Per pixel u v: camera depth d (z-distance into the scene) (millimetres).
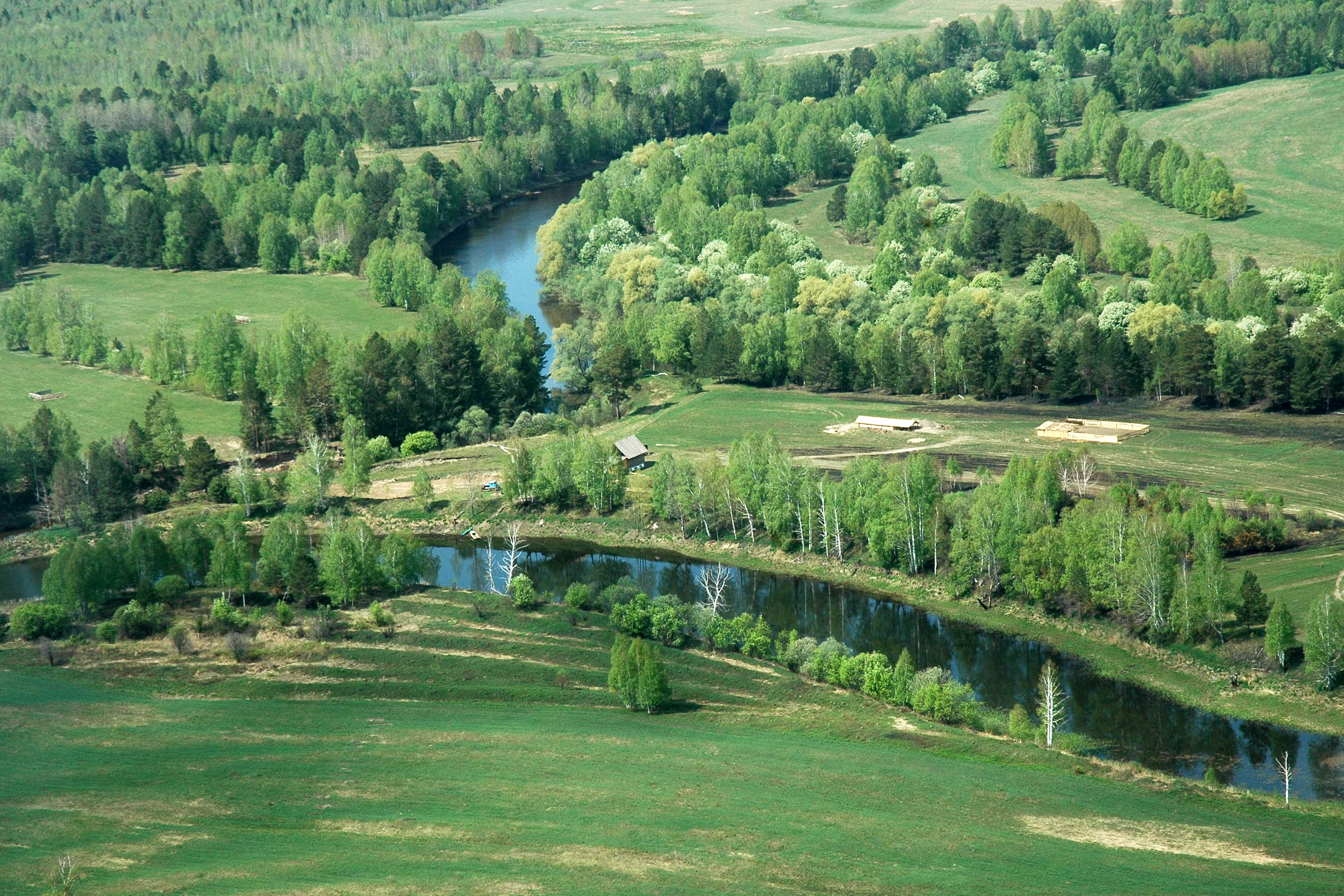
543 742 150375
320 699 170000
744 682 172750
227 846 121812
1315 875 120000
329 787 137000
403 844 122688
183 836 124062
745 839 124438
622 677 164625
